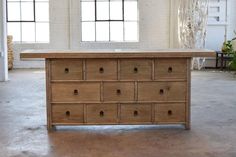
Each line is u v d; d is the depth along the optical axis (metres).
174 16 12.01
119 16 12.22
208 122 5.19
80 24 12.05
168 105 4.71
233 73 10.77
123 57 4.55
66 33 12.06
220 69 11.73
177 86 4.68
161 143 4.23
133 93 4.68
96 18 12.19
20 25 12.19
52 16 11.98
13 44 12.05
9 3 12.12
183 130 4.78
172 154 3.86
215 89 7.96
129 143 4.24
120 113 4.70
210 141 4.30
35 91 7.75
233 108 6.10
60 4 11.96
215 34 12.14
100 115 4.70
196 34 11.42
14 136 4.52
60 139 4.40
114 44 12.13
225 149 4.02
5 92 7.63
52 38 12.06
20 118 5.43
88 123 4.70
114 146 4.13
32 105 6.35
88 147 4.10
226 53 11.41
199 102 6.59
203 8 11.38
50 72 4.63
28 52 4.57
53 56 4.52
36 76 10.16
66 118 4.70
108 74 4.64
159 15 12.06
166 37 12.12
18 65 12.20
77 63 4.62
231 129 4.82
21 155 3.83
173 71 4.66
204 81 9.17
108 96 4.67
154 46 12.16
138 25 12.14
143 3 12.02
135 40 12.30
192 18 11.36
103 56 4.52
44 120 5.30
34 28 12.21
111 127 4.96
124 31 12.27
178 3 11.80
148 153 3.89
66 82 4.64
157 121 4.73
